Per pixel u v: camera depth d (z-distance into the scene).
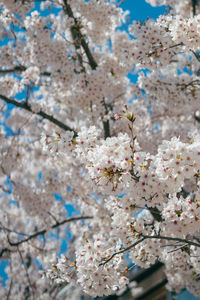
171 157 3.28
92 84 7.51
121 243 4.08
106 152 3.46
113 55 8.05
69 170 9.00
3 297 10.80
